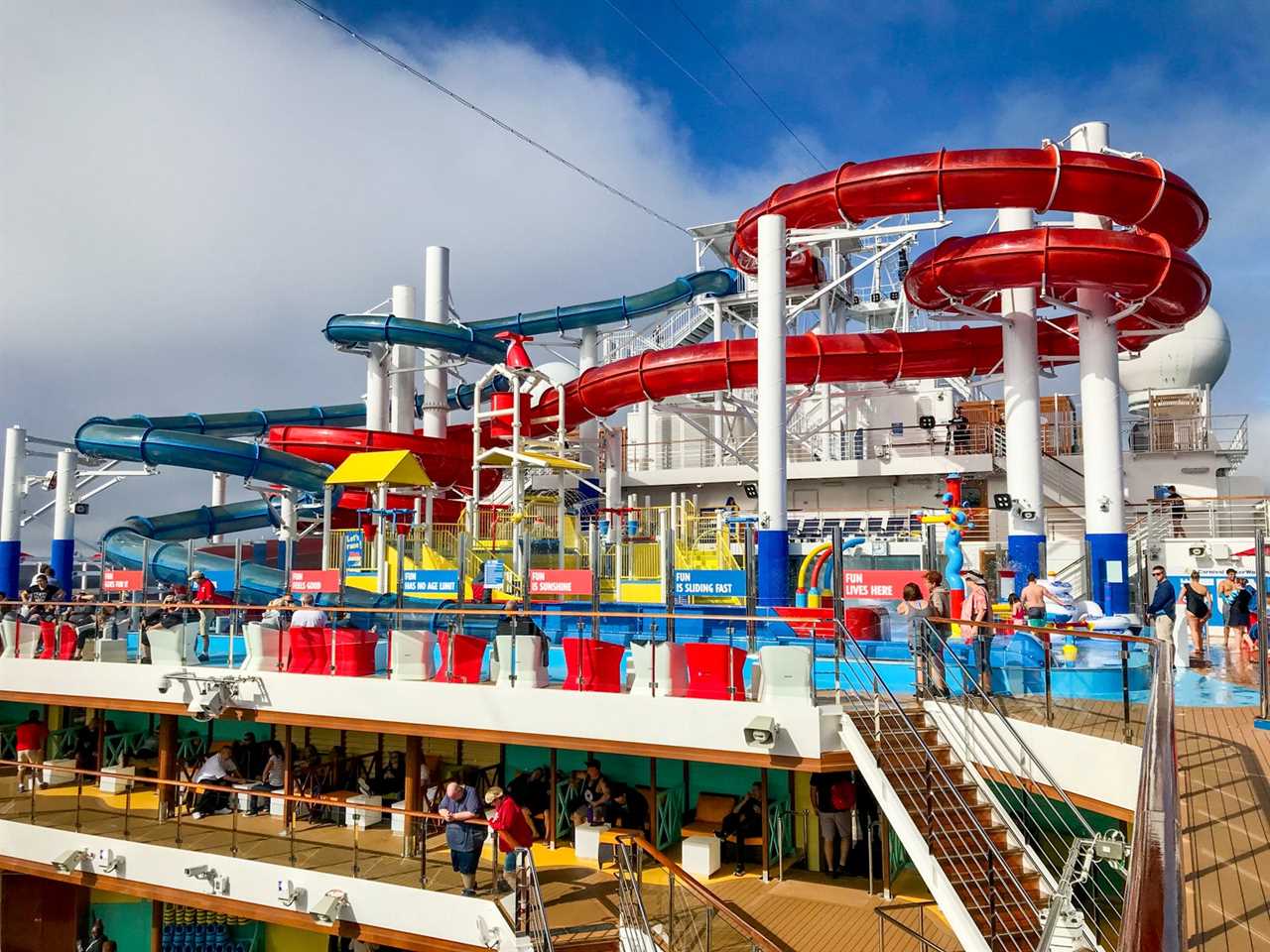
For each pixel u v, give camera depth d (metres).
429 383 41.56
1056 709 13.38
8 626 21.38
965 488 32.62
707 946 13.13
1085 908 12.45
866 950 13.40
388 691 17.16
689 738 14.75
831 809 16.53
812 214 23.17
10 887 20.44
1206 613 19.23
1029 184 20.64
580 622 17.84
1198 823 8.22
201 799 19.89
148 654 20.75
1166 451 31.58
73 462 33.12
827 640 16.23
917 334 26.84
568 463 29.33
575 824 17.89
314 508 41.62
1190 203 21.09
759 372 23.06
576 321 43.97
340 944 19.70
